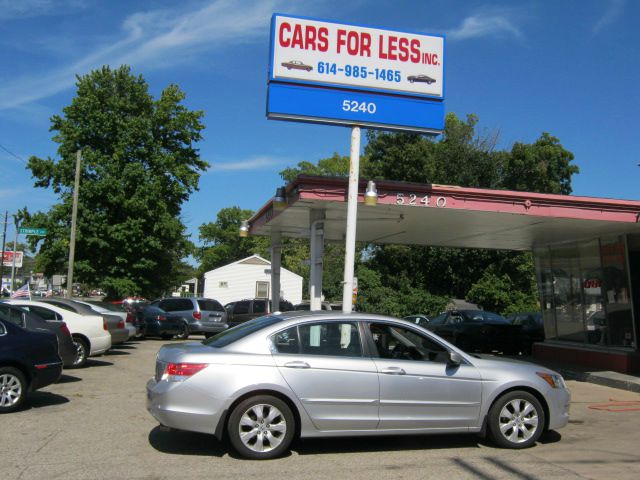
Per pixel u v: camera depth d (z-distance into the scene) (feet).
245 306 80.84
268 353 21.21
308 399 20.93
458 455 21.85
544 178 121.80
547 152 127.13
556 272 57.26
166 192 101.81
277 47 37.32
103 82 99.91
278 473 19.22
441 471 19.74
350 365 21.50
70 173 96.17
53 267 98.99
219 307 77.25
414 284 115.14
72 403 30.53
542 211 39.55
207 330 75.46
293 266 186.60
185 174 101.91
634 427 27.63
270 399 20.75
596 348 49.83
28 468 19.27
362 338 22.30
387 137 120.88
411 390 21.86
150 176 99.04
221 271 152.25
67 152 96.37
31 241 97.91
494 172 122.93
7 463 19.81
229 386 20.45
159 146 100.68
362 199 38.06
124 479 18.30
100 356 52.60
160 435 23.98
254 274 153.28
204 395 20.35
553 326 57.88
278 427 20.79
